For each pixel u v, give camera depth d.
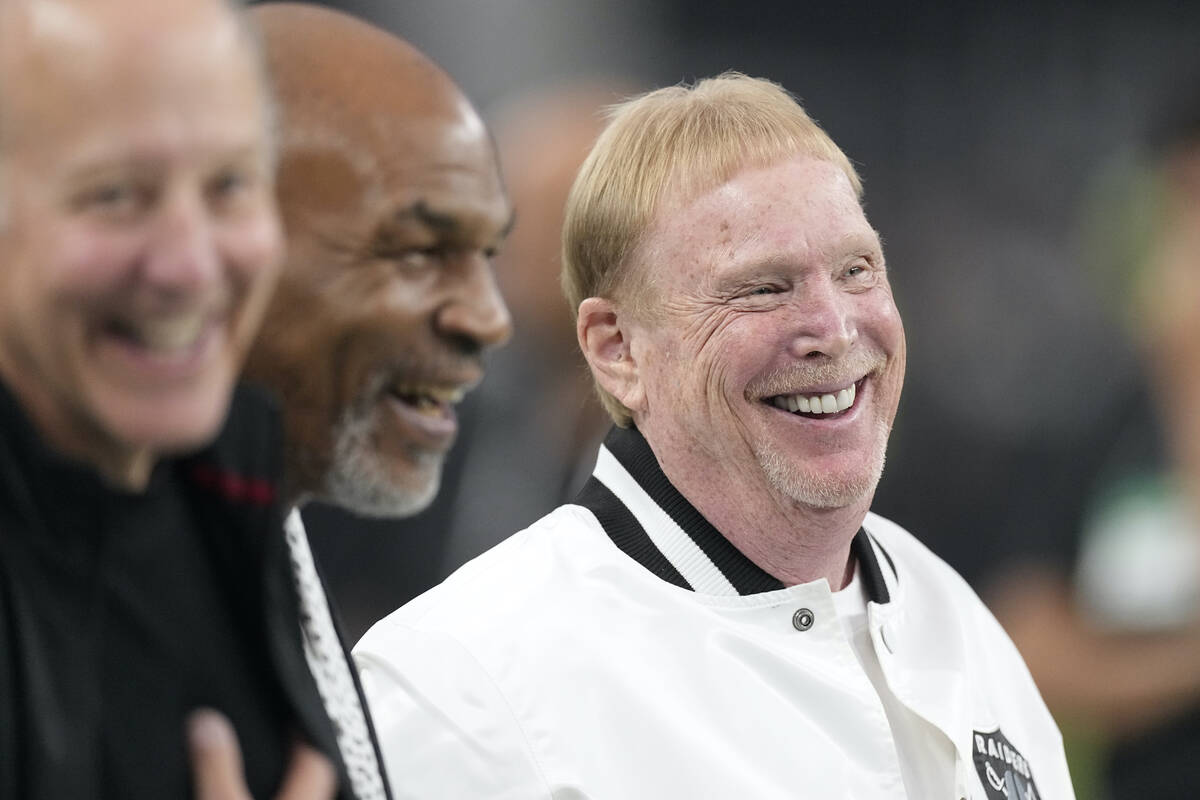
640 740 7.59
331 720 5.14
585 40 24.30
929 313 19.66
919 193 23.77
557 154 13.74
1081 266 19.89
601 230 8.27
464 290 5.69
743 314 7.89
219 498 4.59
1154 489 13.59
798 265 7.85
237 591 4.61
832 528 8.16
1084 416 14.83
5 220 3.69
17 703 3.99
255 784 4.46
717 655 7.91
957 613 8.98
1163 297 13.79
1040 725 9.03
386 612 13.20
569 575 8.14
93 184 3.64
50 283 3.70
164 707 4.28
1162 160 13.94
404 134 5.51
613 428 8.89
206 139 3.72
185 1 3.73
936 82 25.39
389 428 5.67
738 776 7.56
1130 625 13.18
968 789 8.09
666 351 8.09
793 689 7.95
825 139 8.21
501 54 23.70
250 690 4.54
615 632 7.90
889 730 7.97
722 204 7.91
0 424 4.00
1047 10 25.84
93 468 4.09
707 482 8.17
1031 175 24.17
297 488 5.61
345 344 5.50
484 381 13.65
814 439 7.99
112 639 4.21
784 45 25.45
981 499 15.59
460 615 8.04
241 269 3.91
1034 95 25.38
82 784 4.05
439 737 7.59
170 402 3.88
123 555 4.23
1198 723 12.95
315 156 5.42
